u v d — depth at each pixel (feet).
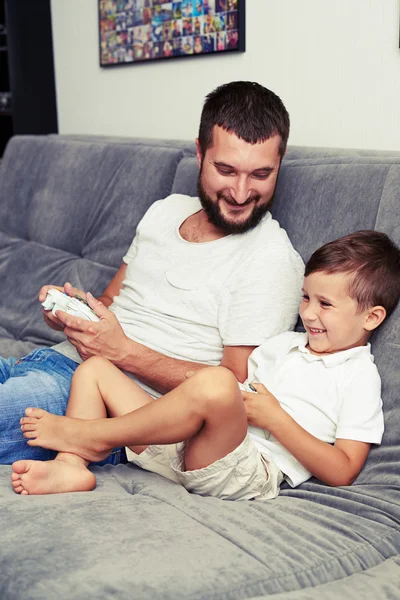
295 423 4.01
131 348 4.75
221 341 4.90
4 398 4.30
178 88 8.45
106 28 9.45
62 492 3.82
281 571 3.05
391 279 4.25
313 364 4.31
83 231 7.30
